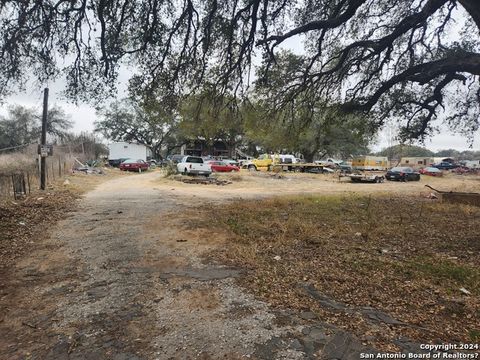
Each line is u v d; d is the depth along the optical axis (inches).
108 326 130.0
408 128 548.1
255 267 193.5
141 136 2361.0
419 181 1215.6
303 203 463.5
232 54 355.3
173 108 391.5
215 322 131.6
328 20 328.8
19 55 290.8
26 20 271.1
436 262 201.5
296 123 508.4
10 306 147.7
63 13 281.9
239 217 343.9
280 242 245.6
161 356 110.0
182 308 144.1
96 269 193.3
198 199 512.4
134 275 183.8
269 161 1380.4
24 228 284.2
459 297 152.4
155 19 307.9
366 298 151.4
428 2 347.3
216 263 202.2
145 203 450.0
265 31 337.1
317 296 153.8
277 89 446.3
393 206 464.4
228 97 399.9
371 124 524.4
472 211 416.8
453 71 371.9
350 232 281.7
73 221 323.0
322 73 433.4
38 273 187.3
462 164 2664.9
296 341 117.4
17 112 1749.5
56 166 879.1
